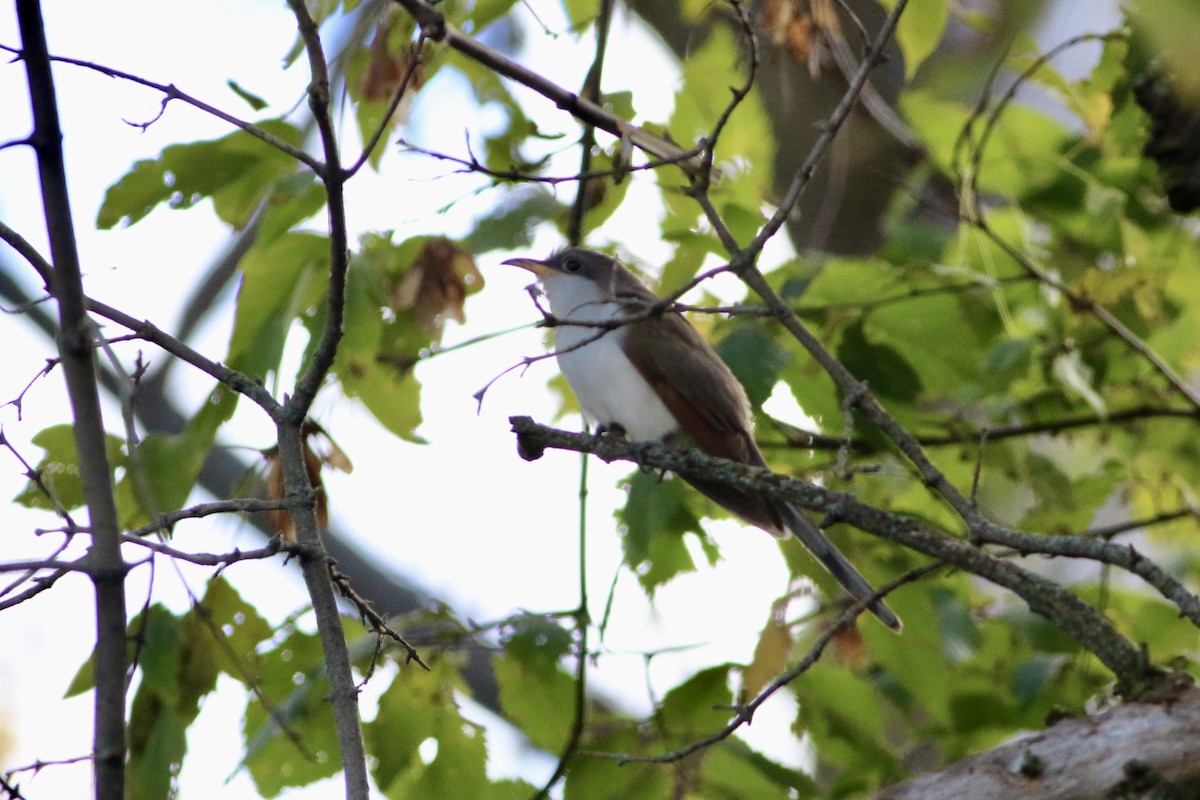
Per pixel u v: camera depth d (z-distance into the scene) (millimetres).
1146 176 11266
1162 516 10617
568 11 10234
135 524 8914
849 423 7227
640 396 10625
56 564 5555
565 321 6785
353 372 9375
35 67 5859
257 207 9148
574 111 7898
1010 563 7152
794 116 11867
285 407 6707
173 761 8961
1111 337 11141
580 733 9883
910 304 10344
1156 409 10852
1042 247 11703
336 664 6270
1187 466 11242
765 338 9547
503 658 10133
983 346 10891
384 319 9805
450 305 9250
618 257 11508
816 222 12289
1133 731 6352
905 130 11391
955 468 11180
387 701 9898
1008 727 10594
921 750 12438
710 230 10500
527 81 7754
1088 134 11078
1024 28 6957
